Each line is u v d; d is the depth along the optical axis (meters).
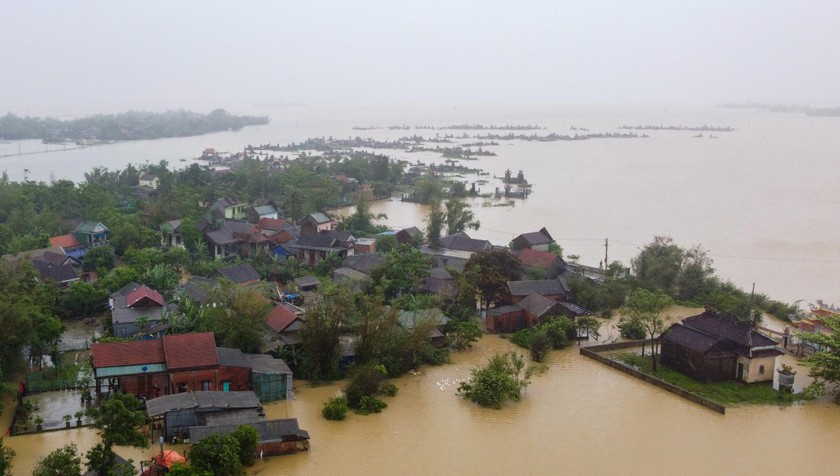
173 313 65.56
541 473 43.34
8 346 52.94
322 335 57.97
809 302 83.25
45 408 50.47
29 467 41.44
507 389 53.97
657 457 45.62
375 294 74.38
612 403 54.59
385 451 45.84
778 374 58.47
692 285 84.62
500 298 77.31
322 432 48.44
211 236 98.62
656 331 68.50
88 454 39.09
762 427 50.34
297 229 108.12
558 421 51.16
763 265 99.31
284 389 53.97
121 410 39.78
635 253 105.94
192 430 42.91
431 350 63.25
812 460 45.50
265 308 61.09
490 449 46.44
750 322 65.69
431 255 92.44
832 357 54.16
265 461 43.91
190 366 50.97
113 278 76.69
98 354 50.75
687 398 55.44
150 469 40.47
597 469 43.97
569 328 69.75
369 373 54.12
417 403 54.22
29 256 80.06
